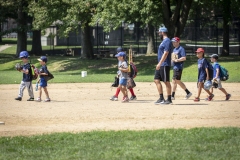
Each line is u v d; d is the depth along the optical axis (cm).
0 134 2330
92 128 2448
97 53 9538
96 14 7112
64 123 2602
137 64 7694
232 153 1919
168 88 3234
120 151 1936
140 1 6538
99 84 4956
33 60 9181
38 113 2934
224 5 8075
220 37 12588
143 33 12850
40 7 7944
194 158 1841
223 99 3622
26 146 2050
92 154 1903
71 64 8312
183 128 2392
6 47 13488
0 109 3122
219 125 2497
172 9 10156
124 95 3456
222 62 6819
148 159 1825
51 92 4244
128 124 2544
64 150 1978
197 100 3441
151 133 2244
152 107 3130
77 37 13862
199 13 11625
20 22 9975
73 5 7406
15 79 5606
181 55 3497
